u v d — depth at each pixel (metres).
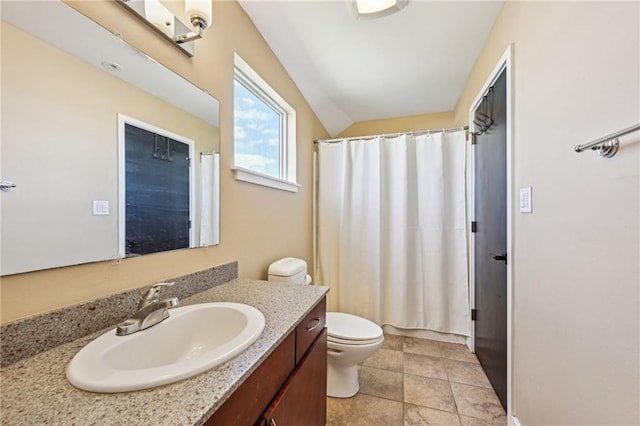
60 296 0.73
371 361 2.03
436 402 1.58
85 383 0.53
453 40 1.80
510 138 1.37
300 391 0.96
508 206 1.39
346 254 2.60
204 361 0.62
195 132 1.21
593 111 0.81
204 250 1.27
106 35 0.85
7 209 0.63
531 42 1.19
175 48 1.11
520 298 1.29
